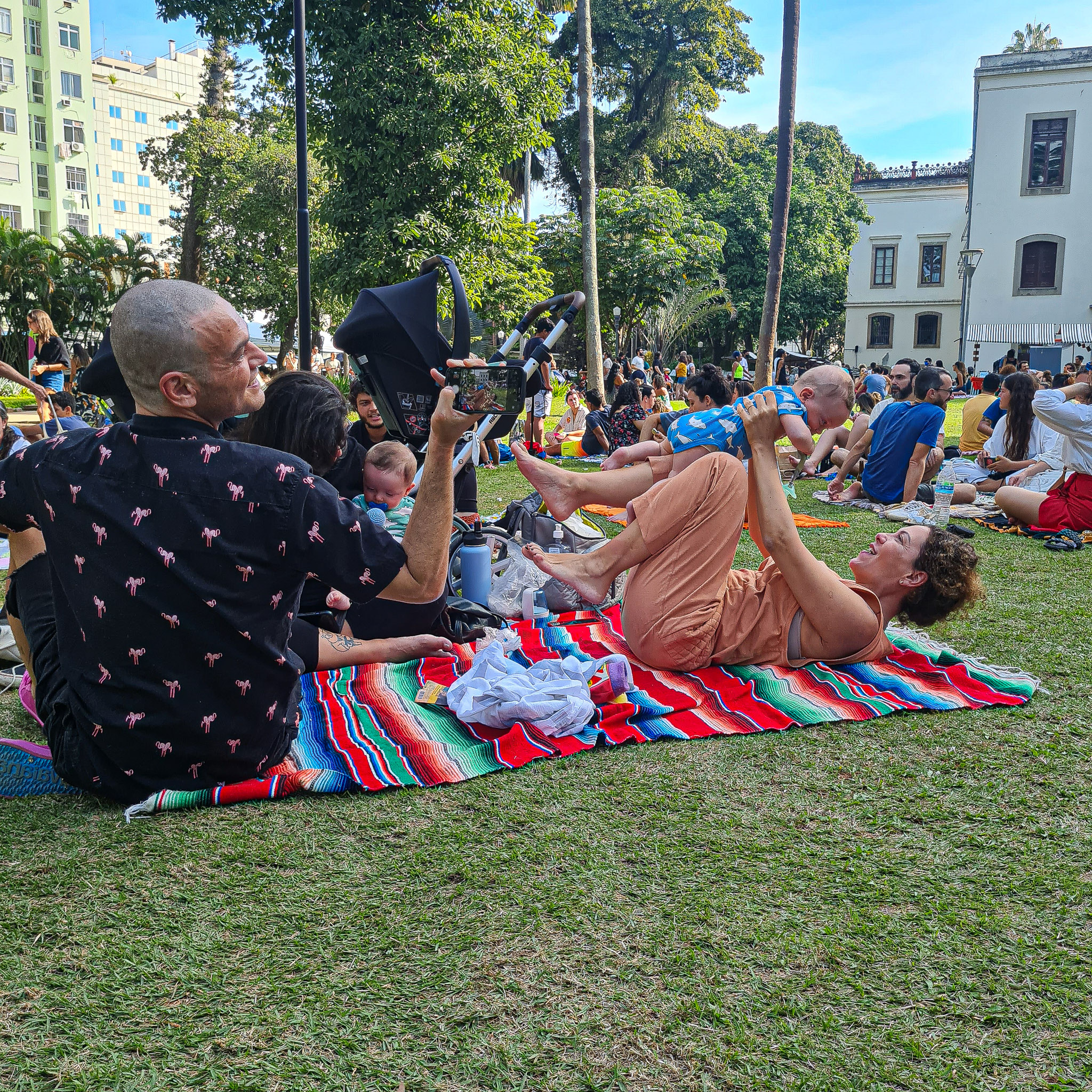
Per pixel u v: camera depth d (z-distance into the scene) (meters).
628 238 24.36
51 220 49.28
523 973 1.67
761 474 3.24
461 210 15.30
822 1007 1.59
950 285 40.44
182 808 2.27
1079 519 5.94
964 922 1.84
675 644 3.23
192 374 2.04
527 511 4.90
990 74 33.28
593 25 27.28
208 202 25.88
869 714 2.92
